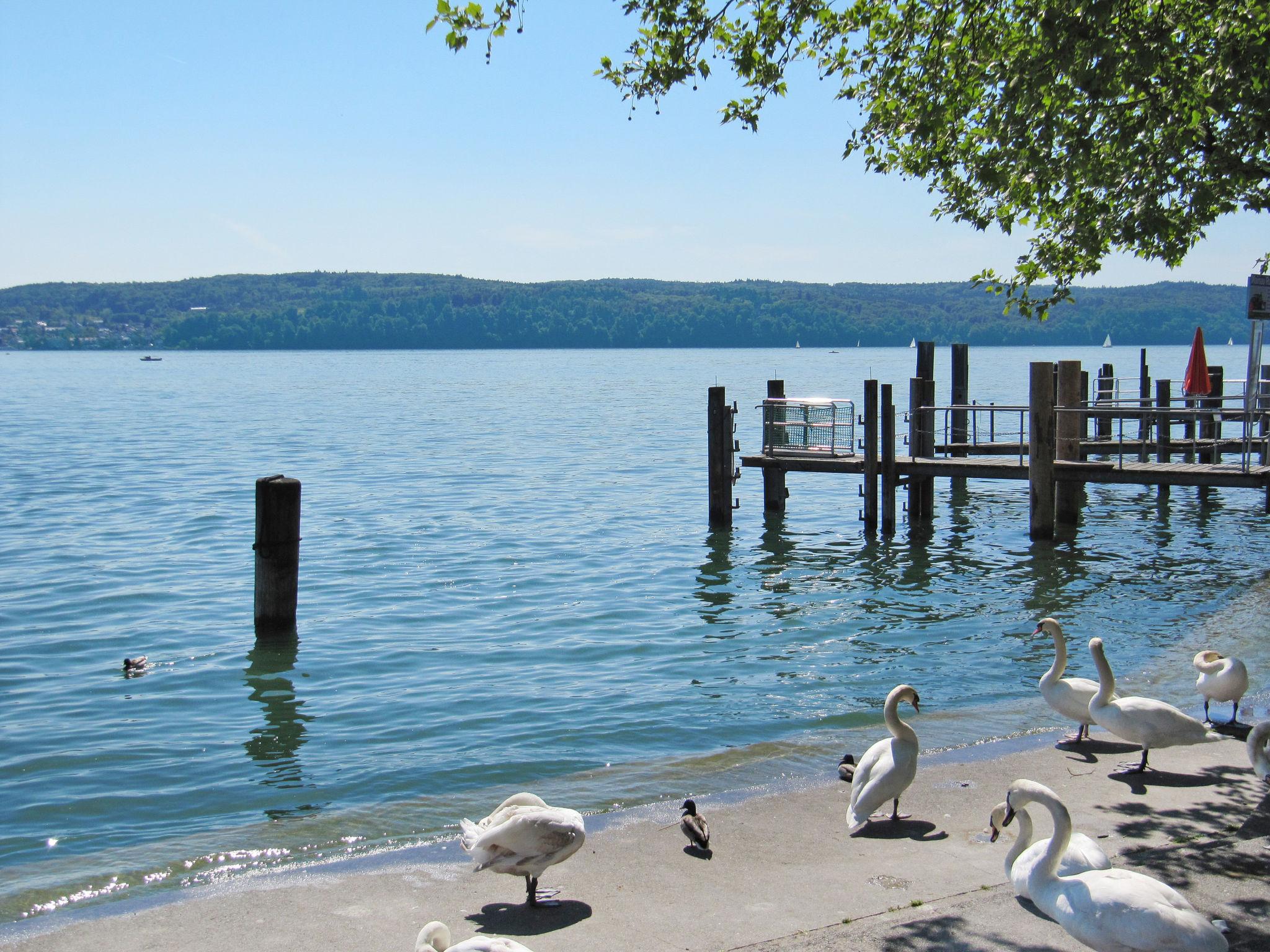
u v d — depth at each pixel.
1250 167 11.37
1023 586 22.09
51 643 18.12
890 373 138.75
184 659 17.25
